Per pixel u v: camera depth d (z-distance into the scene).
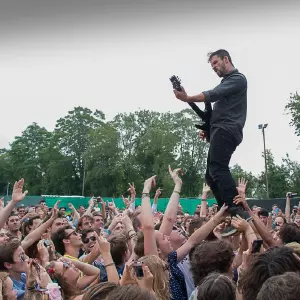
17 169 99.94
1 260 4.96
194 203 28.70
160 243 4.92
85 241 7.00
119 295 2.40
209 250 3.79
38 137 106.00
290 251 3.10
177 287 4.51
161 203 29.12
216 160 5.44
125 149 83.81
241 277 3.10
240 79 5.39
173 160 77.19
